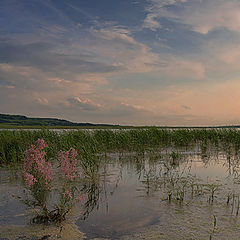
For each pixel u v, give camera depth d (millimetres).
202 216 5199
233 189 7016
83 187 7324
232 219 5035
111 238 4359
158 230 4621
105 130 18375
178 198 6277
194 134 19625
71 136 15312
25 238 4344
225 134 19109
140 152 13633
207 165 10469
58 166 9859
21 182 7836
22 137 13797
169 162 11211
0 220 5039
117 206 5805
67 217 5199
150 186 7391
